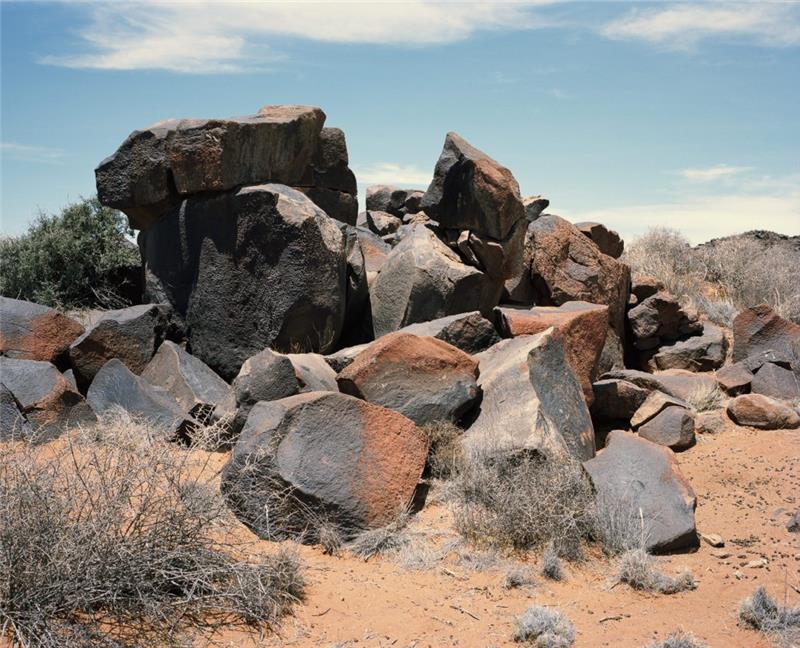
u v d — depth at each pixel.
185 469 7.13
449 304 10.29
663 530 6.59
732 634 5.44
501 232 10.52
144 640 4.86
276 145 10.18
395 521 6.62
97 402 8.51
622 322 12.21
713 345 11.78
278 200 9.49
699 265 16.61
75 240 11.94
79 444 7.09
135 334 9.39
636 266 15.73
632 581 6.06
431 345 8.09
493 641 5.23
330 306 9.68
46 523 5.09
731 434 9.17
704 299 14.79
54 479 5.51
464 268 10.38
